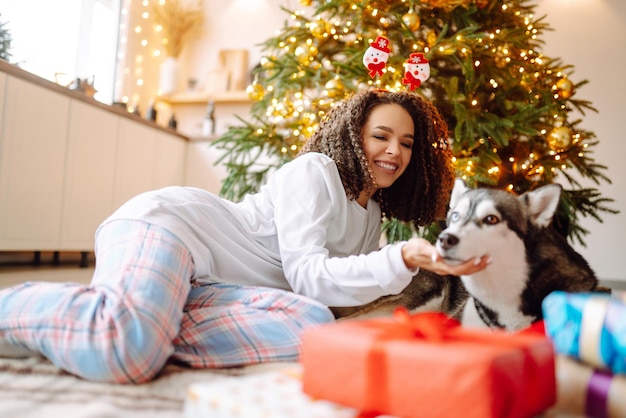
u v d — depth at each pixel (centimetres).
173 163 393
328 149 128
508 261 87
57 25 359
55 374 81
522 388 52
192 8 482
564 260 91
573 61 405
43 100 265
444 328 60
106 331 77
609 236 389
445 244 83
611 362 58
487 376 49
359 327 64
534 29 244
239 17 476
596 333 59
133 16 434
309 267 104
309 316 97
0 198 243
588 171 229
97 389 75
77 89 311
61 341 79
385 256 94
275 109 234
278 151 248
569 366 63
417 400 52
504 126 196
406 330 58
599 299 62
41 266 303
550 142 205
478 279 91
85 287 89
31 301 85
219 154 398
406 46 229
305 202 113
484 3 221
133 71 434
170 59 466
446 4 207
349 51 218
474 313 99
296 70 230
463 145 205
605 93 398
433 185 139
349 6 225
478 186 198
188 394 60
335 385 58
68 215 290
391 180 128
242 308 97
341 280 99
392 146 123
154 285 85
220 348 93
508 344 56
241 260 116
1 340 88
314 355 60
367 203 136
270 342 94
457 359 51
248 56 468
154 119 390
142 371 78
